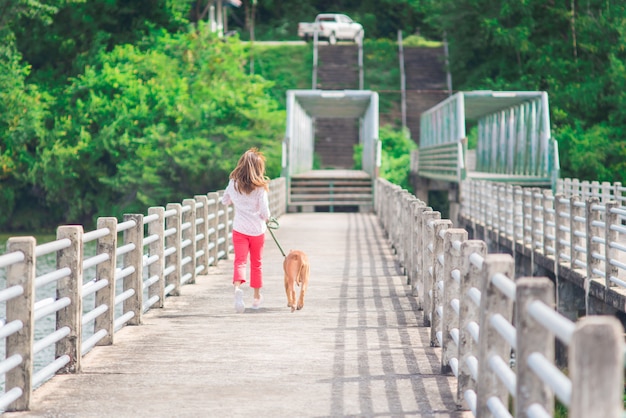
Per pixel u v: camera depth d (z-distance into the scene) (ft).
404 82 347.15
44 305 39.96
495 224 136.98
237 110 247.29
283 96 338.13
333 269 85.61
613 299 70.74
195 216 76.18
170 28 293.02
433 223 49.44
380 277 79.77
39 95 244.01
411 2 437.99
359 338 51.57
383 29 452.35
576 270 83.51
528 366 24.27
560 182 171.42
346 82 350.02
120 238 182.60
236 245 59.62
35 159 241.35
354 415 35.42
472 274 35.88
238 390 39.47
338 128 325.42
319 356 46.55
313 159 298.76
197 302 65.46
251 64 351.25
